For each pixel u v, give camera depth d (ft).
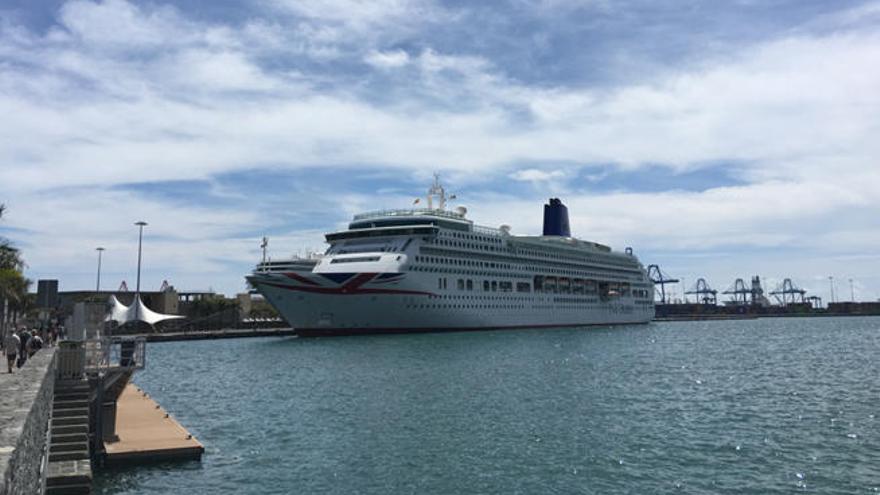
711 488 65.26
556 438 86.89
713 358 211.20
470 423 97.09
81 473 57.00
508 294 349.61
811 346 277.85
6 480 23.11
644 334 382.83
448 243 313.32
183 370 193.67
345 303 281.54
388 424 97.14
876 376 157.69
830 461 74.84
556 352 222.69
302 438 88.58
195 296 489.67
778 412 106.32
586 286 423.64
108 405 78.07
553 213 434.71
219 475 70.18
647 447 81.92
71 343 76.07
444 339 278.67
